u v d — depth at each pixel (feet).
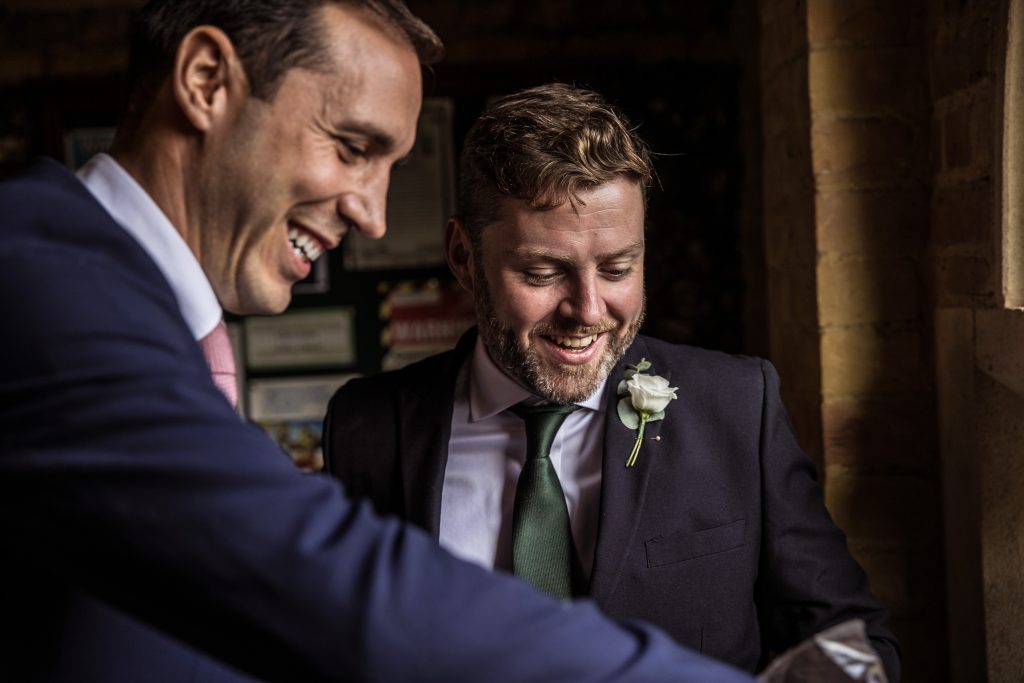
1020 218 4.79
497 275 4.22
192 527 2.10
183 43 2.67
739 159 10.09
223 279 2.89
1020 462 5.05
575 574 4.35
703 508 4.39
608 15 10.28
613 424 4.45
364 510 2.23
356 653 2.03
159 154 2.78
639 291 4.28
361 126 2.72
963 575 5.59
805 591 4.39
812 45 6.12
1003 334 4.79
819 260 6.16
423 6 10.39
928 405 6.08
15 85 10.50
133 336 2.26
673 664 2.15
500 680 2.04
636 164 4.07
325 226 2.84
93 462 2.12
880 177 6.08
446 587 2.09
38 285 2.26
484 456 4.64
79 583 2.24
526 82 10.30
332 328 10.72
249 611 2.10
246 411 10.79
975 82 5.24
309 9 2.65
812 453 6.48
